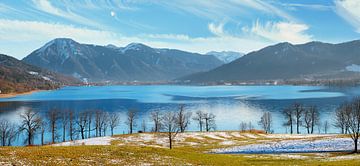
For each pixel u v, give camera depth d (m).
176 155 48.38
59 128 162.88
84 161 39.44
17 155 39.66
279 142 86.38
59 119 182.38
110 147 50.78
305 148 75.38
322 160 52.84
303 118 169.38
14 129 145.88
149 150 50.28
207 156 50.97
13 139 134.50
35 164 35.59
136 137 103.81
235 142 94.31
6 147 46.25
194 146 89.88
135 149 50.12
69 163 37.59
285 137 108.12
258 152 74.19
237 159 51.72
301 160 54.69
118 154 45.41
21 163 35.47
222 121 182.38
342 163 45.41
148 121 179.00
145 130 156.38
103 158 42.03
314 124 161.38
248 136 111.62
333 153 66.50
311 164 46.28
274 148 77.94
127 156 44.56
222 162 46.34
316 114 165.88
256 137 110.19
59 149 46.44
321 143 79.38
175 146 90.44
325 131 151.12
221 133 115.62
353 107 146.50
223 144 91.06
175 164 41.34
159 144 94.12
